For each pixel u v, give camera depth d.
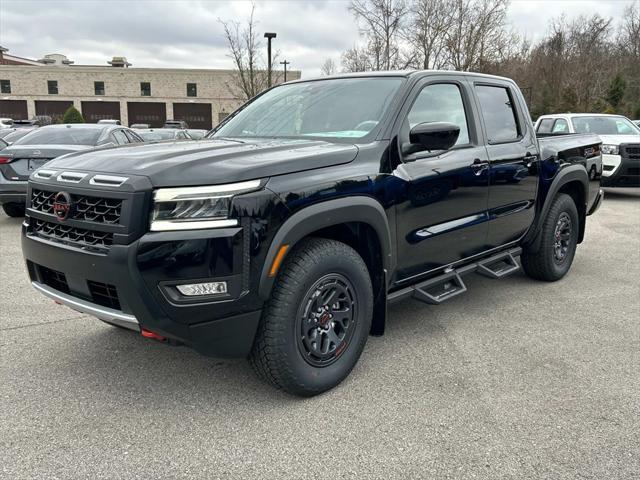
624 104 36.47
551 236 5.07
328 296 3.03
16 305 4.57
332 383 3.11
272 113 4.03
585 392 3.15
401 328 4.14
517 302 4.78
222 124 4.31
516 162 4.42
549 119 12.81
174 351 3.69
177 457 2.54
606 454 2.56
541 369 3.45
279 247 2.68
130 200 2.54
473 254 4.19
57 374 3.35
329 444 2.64
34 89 50.94
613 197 12.13
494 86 4.53
